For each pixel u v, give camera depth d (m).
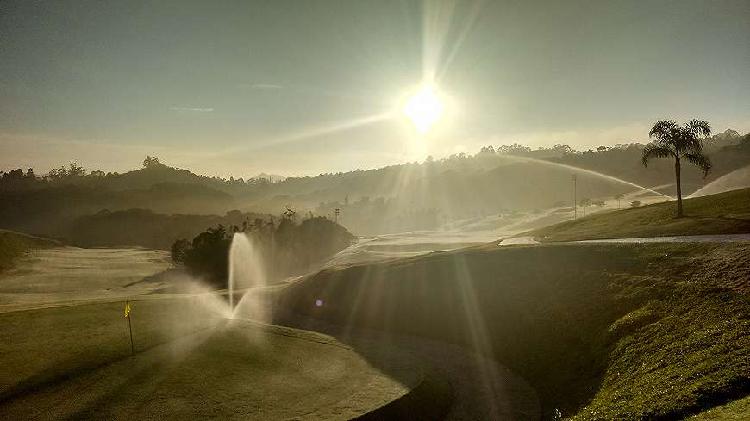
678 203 57.25
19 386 32.34
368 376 35.16
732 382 21.77
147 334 46.97
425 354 42.38
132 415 27.69
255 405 29.22
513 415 29.91
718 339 26.12
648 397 23.62
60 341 43.75
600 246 48.47
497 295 49.38
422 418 29.30
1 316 55.00
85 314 56.59
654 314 32.53
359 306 60.09
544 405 30.81
